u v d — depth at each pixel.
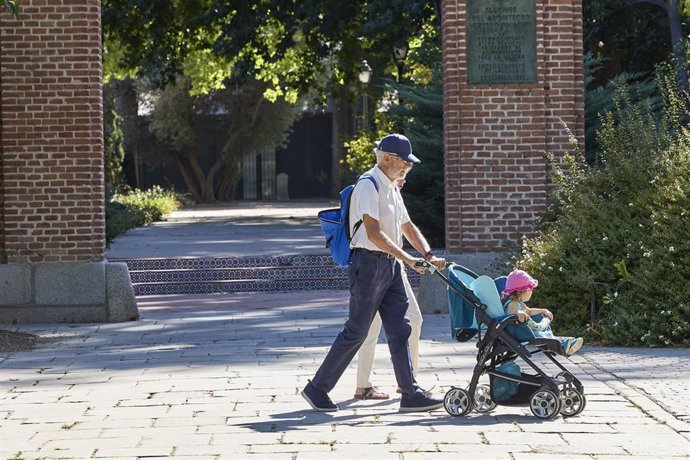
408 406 13.48
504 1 24.20
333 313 24.86
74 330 22.56
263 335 21.11
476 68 24.22
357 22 49.34
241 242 42.03
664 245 19.97
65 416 13.46
